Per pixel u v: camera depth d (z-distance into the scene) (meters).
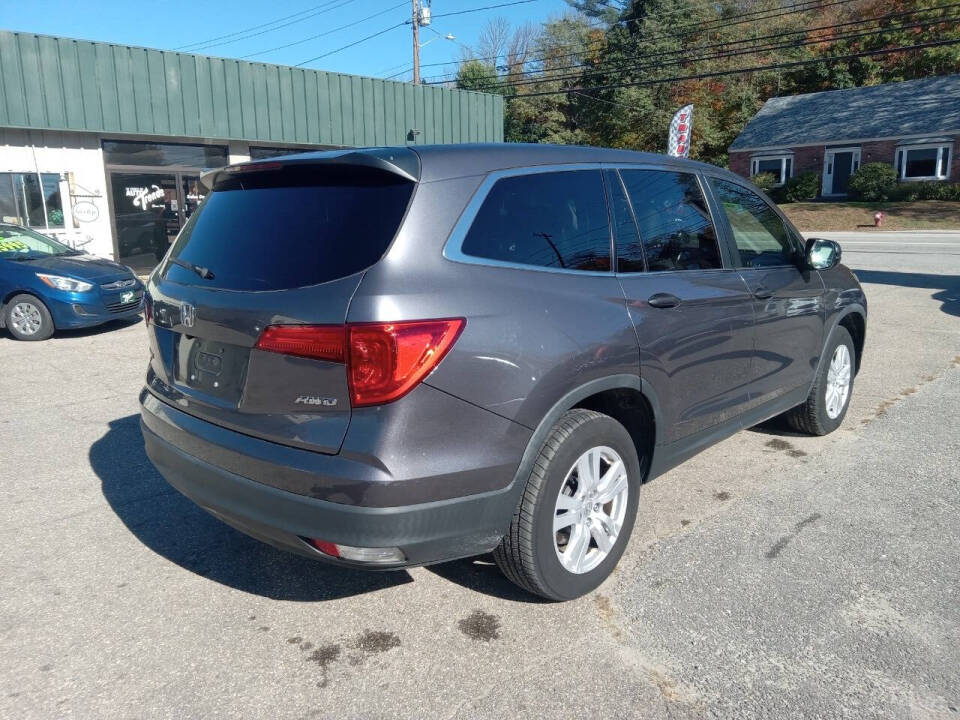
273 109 16.05
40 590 3.27
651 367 3.22
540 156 3.12
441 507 2.53
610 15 52.28
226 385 2.78
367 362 2.39
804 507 4.01
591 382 2.93
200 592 3.26
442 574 3.40
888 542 3.59
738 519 3.88
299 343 2.48
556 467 2.84
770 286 4.12
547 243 2.97
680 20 43.59
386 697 2.55
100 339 9.35
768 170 43.31
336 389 2.45
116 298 9.65
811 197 39.81
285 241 2.75
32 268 9.16
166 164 15.16
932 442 5.01
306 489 2.49
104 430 5.54
